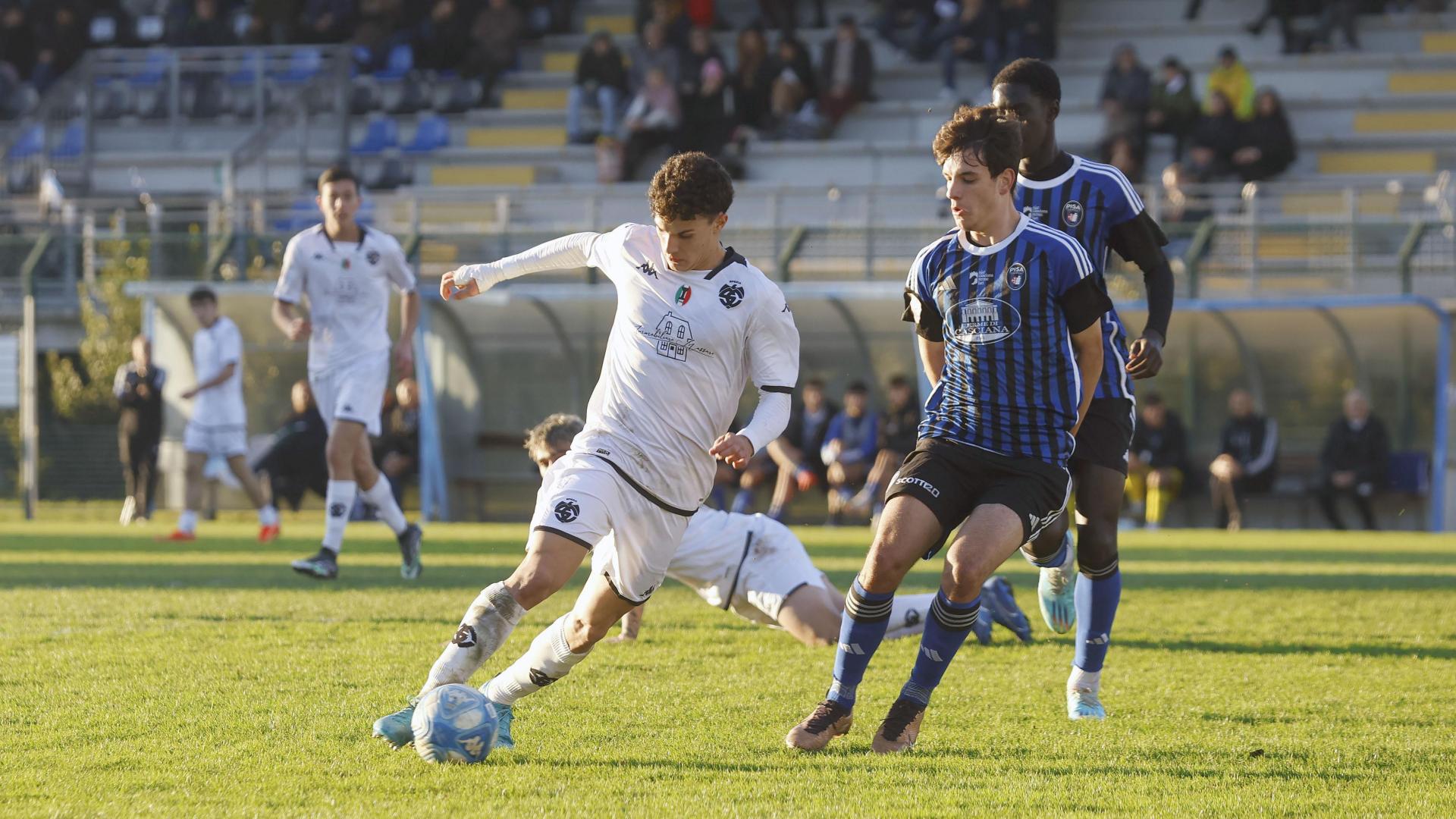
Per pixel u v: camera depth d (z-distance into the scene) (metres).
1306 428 48.66
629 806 10.08
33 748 11.70
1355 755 12.02
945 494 12.23
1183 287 49.84
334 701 13.72
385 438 51.53
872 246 51.38
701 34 69.69
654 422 11.72
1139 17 76.38
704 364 11.78
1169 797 10.51
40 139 74.19
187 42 77.31
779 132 69.06
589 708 13.80
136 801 10.05
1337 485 46.31
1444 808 10.24
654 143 67.75
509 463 51.44
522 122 74.25
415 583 25.38
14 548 35.41
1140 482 47.69
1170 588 25.20
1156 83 63.22
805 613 17.36
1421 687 15.43
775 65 69.62
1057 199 14.58
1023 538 12.12
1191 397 49.31
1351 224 50.06
